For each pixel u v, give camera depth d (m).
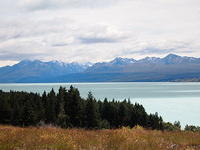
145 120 87.94
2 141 11.15
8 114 70.25
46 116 76.00
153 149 11.89
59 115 75.69
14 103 78.06
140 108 92.94
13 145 10.55
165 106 166.12
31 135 13.46
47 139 12.21
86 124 77.31
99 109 91.50
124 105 91.12
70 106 81.12
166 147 12.73
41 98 94.19
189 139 15.99
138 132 18.34
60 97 85.50
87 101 82.94
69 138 12.63
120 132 16.36
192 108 153.75
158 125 77.38
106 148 11.26
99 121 77.38
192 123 101.81
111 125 89.69
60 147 10.84
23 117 68.62
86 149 10.96
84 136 14.39
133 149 11.48
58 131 16.47
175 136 17.23
